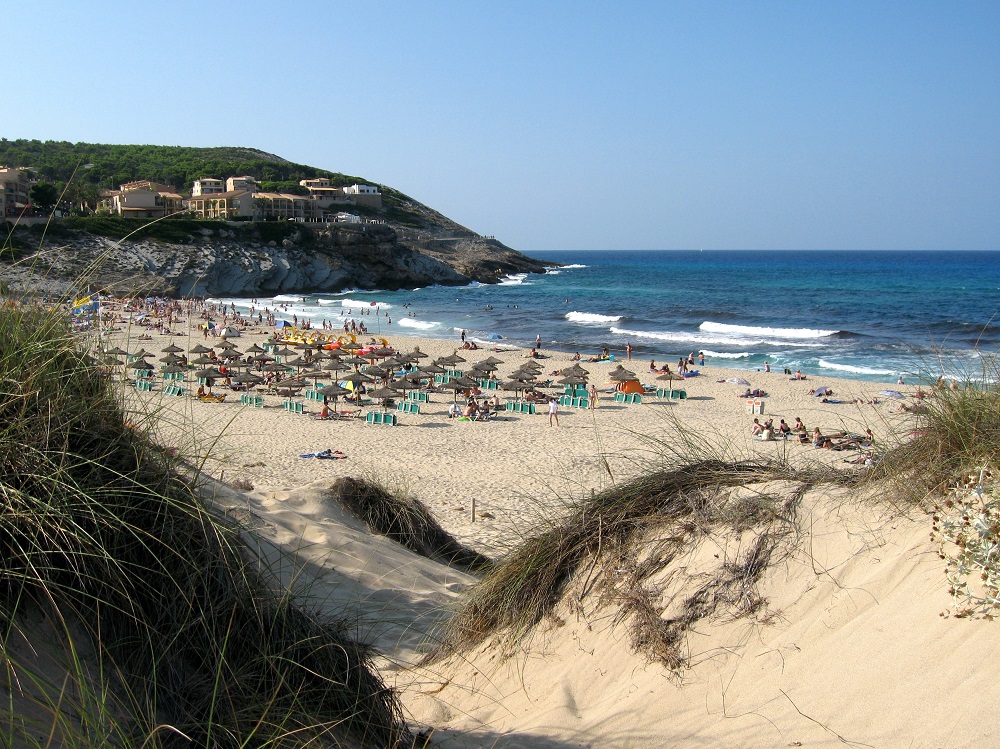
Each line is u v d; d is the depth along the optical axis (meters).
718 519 4.62
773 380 36.22
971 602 3.37
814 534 4.26
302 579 6.11
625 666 4.26
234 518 4.00
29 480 3.08
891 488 4.33
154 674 2.98
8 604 2.83
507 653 4.86
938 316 66.88
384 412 29.22
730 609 4.13
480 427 26.91
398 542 9.18
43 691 2.68
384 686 4.21
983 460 3.99
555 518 5.45
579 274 149.62
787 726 3.39
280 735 3.01
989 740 2.79
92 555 2.93
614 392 34.00
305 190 129.00
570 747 3.79
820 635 3.76
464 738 4.14
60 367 3.44
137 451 3.43
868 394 32.06
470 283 118.94
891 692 3.26
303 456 21.05
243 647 3.41
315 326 62.50
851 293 95.19
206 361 36.06
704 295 95.06
